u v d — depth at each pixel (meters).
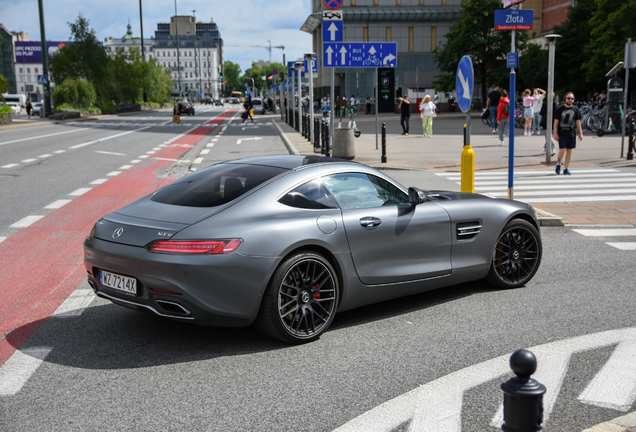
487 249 5.64
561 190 12.06
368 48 15.35
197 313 4.05
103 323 4.92
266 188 4.51
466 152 8.43
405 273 5.04
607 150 19.27
